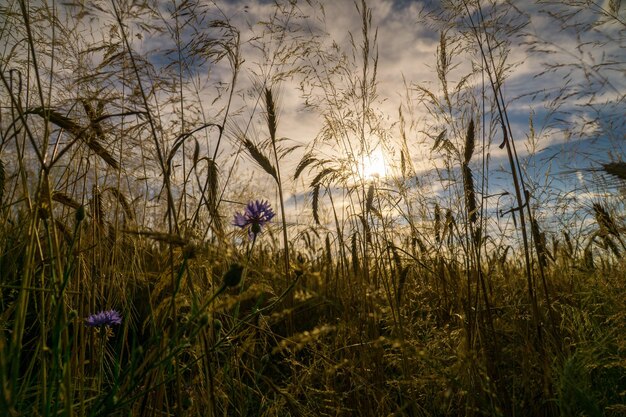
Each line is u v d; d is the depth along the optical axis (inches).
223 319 21.1
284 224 21.4
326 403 19.2
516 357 19.1
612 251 27.8
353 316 21.3
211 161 17.7
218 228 17.3
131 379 12.4
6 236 19.9
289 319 22.1
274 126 23.9
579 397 14.0
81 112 19.7
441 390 17.2
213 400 15.5
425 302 25.1
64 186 20.0
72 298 18.6
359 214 25.3
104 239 20.7
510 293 23.9
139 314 22.6
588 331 21.0
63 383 11.9
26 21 12.7
